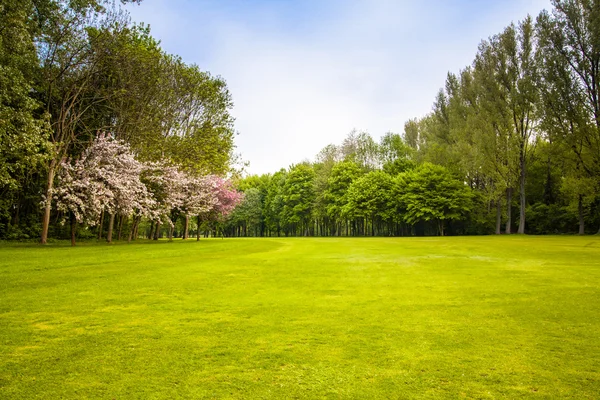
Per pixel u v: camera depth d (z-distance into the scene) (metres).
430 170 61.84
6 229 29.28
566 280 11.89
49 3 23.97
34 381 4.75
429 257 19.58
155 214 33.25
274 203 88.50
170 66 34.06
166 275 13.17
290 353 5.71
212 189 42.00
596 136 42.38
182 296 9.75
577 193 43.53
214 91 37.19
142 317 7.71
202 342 6.21
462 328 6.90
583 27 42.62
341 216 68.44
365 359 5.47
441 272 14.03
